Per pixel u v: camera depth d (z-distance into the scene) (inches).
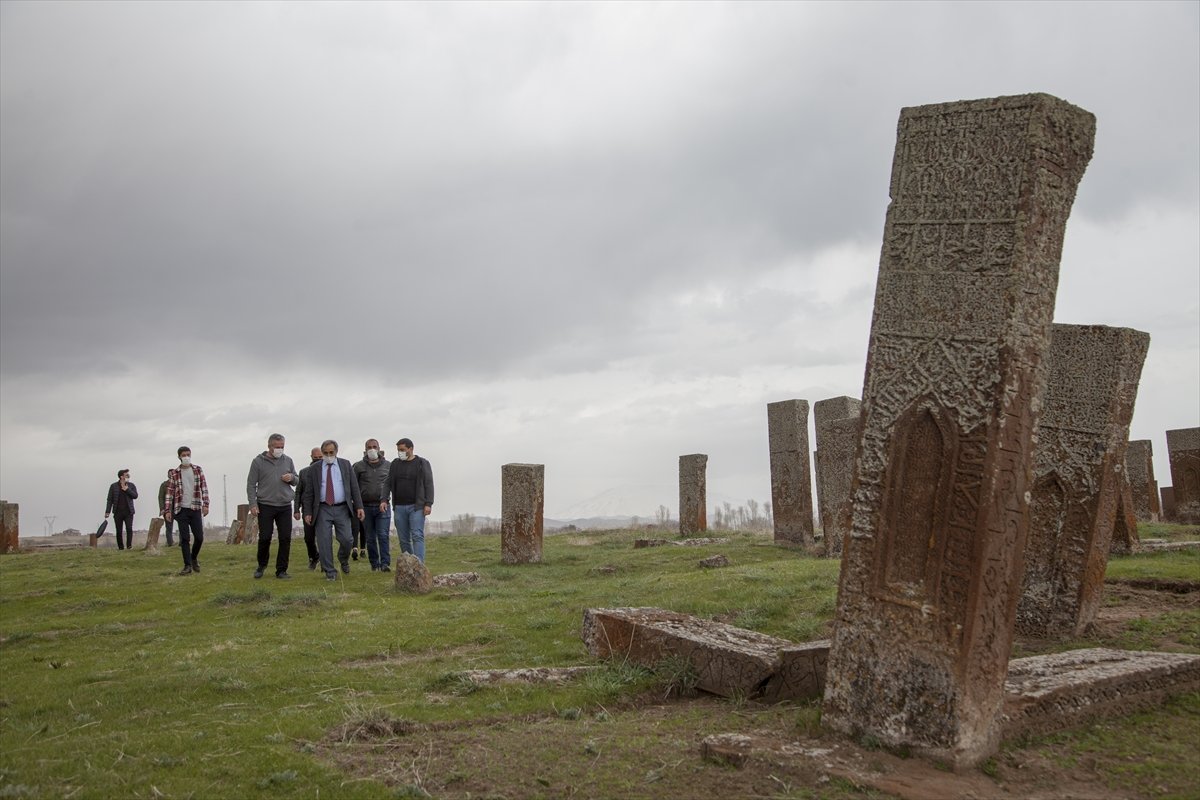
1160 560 520.1
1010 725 235.5
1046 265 237.6
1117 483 383.2
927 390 241.9
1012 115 236.5
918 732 230.1
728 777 217.9
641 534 1146.7
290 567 780.6
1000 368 229.9
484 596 565.6
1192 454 936.9
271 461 687.7
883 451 248.4
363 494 730.8
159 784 223.0
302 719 280.7
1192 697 272.8
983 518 227.3
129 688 334.0
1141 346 390.9
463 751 244.5
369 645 408.2
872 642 242.5
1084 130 243.8
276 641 427.8
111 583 692.7
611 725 270.2
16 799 212.7
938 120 249.0
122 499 1095.6
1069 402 389.1
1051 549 383.6
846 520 253.6
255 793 217.0
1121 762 224.5
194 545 746.2
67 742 262.7
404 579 597.9
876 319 254.4
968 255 239.3
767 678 299.7
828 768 218.8
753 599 452.8
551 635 419.8
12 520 1178.6
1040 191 233.8
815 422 808.9
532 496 803.4
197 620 518.0
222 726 275.4
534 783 220.2
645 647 341.1
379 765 235.9
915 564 238.4
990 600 229.1
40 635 487.5
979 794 206.5
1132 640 355.3
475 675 330.6
